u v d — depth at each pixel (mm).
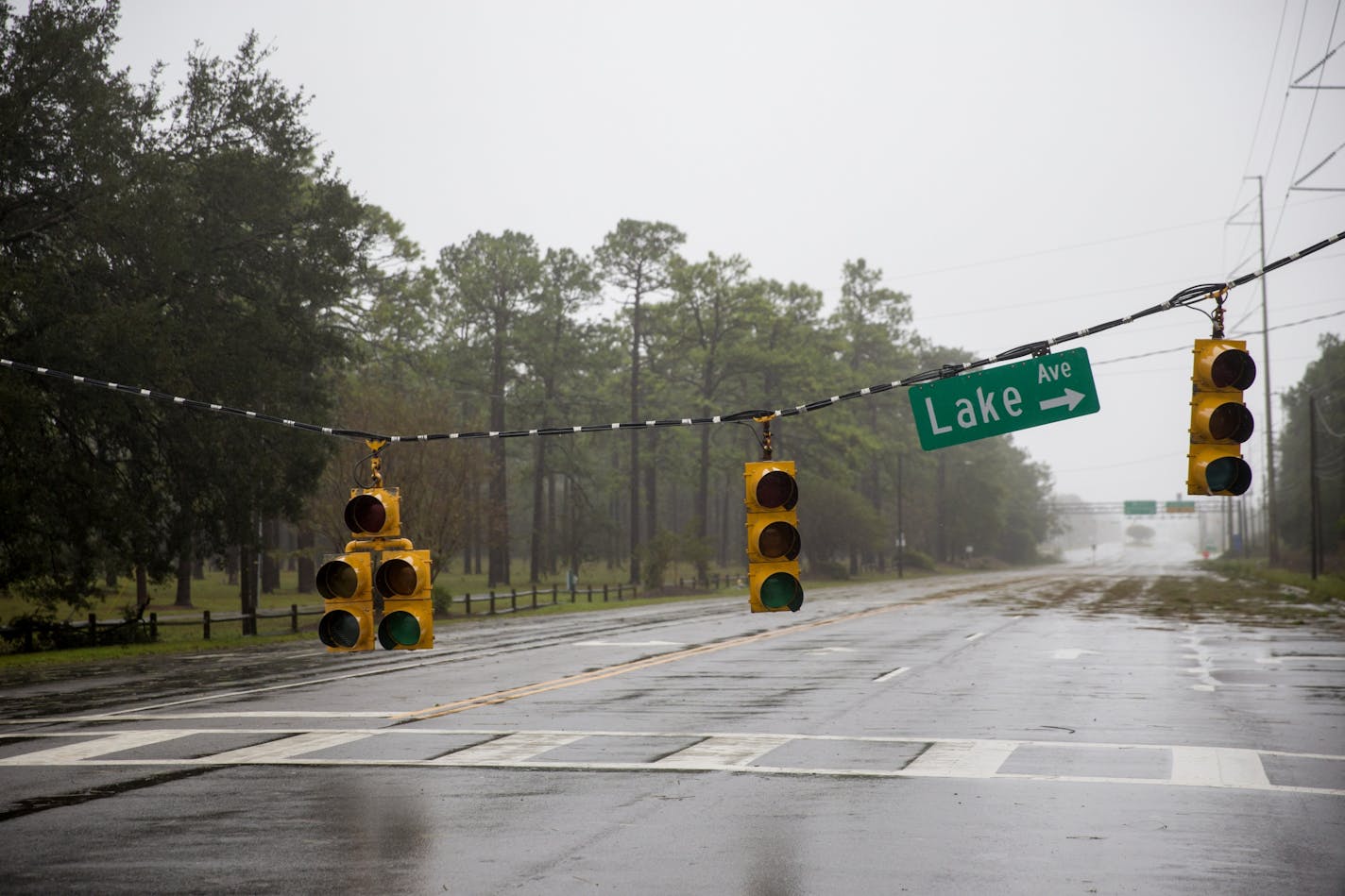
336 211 50312
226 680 27609
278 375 45344
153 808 12586
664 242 104750
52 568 43344
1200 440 14836
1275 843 10711
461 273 108688
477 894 9172
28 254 43656
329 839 11070
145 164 43688
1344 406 123375
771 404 114875
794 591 12578
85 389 40406
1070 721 18797
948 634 38375
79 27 42250
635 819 11883
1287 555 123562
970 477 179500
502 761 15391
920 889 9211
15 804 12867
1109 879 9500
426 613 12438
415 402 62031
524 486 137500
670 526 162500
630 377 121375
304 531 62031
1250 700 21453
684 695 22734
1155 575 109000
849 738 17156
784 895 9078
